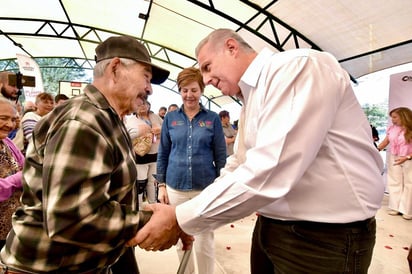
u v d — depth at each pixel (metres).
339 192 0.85
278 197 0.77
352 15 4.41
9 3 7.77
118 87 0.89
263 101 0.87
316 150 0.79
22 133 2.24
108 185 0.73
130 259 1.26
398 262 2.67
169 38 8.59
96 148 0.70
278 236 0.98
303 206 0.88
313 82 0.78
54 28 9.45
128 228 0.76
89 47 11.10
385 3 3.87
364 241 0.90
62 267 0.75
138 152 2.90
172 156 1.94
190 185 1.88
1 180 1.41
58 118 0.76
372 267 2.57
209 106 12.70
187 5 6.16
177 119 1.95
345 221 0.86
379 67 5.50
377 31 4.53
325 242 0.88
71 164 0.66
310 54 0.83
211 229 0.88
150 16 7.49
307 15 4.96
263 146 0.79
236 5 5.54
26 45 10.80
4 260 0.78
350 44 5.22
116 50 0.89
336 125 0.85
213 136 1.91
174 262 2.62
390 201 4.29
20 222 0.77
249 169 0.79
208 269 1.83
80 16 8.59
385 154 5.11
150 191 3.13
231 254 2.79
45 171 0.68
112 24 8.81
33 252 0.74
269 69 0.87
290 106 0.78
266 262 1.25
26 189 0.79
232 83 1.04
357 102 0.90
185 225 0.85
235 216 0.83
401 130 4.07
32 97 5.15
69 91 6.31
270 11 5.32
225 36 1.02
